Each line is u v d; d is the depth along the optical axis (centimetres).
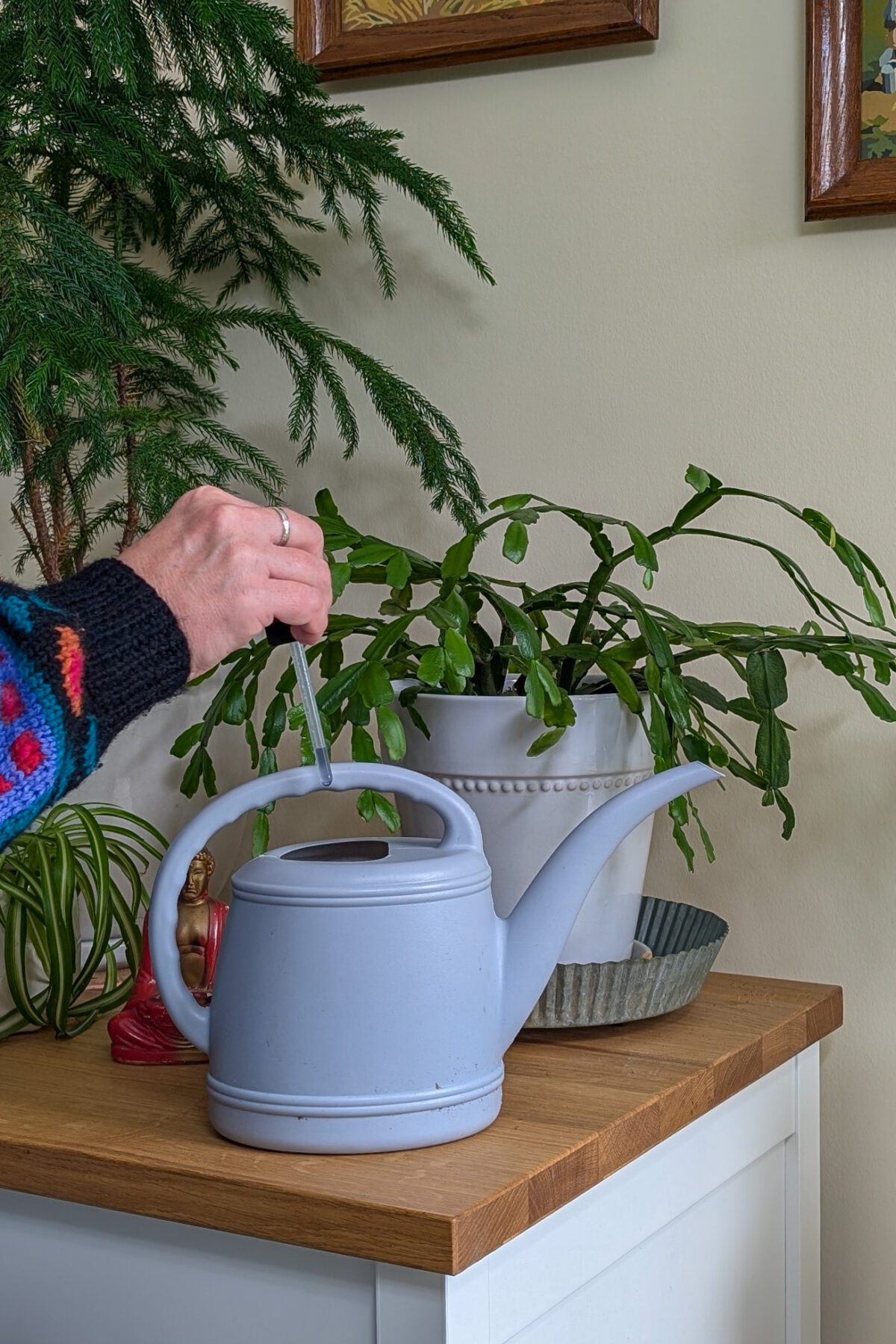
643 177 118
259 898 73
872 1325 112
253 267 130
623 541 119
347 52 125
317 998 71
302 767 78
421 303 126
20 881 95
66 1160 74
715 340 116
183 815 113
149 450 102
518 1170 69
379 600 129
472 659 83
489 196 123
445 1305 65
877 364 110
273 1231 68
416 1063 72
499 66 123
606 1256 79
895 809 110
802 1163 104
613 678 90
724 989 108
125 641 73
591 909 94
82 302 99
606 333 119
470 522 117
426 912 72
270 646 95
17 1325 80
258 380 133
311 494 131
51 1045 95
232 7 102
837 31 108
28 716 70
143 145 104
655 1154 84
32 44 97
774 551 96
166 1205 71
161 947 77
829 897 113
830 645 95
